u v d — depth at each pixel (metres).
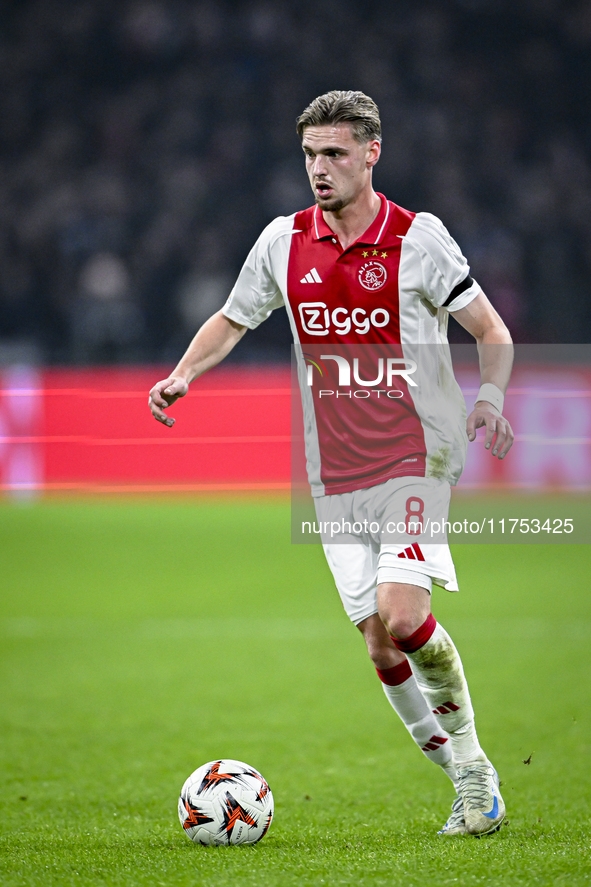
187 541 46.03
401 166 77.12
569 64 83.06
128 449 54.56
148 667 26.00
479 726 19.83
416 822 13.25
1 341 73.44
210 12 83.44
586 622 30.70
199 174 77.44
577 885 9.05
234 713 21.31
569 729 19.56
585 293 74.25
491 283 72.81
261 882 9.36
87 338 70.62
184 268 73.81
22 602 34.62
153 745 18.77
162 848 11.42
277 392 55.03
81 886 9.49
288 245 12.70
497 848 10.74
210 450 54.97
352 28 83.44
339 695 23.00
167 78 82.81
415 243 12.15
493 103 82.00
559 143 81.06
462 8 84.25
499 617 31.52
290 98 80.31
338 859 10.35
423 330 12.45
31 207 77.50
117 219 76.56
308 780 16.27
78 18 83.31
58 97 82.69
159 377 54.81
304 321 12.70
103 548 44.50
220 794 11.49
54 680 24.58
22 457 54.78
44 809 14.34
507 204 77.38
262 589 36.66
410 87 81.75
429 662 11.62
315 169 11.84
